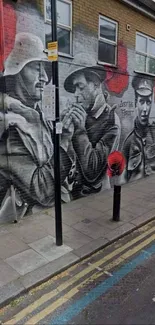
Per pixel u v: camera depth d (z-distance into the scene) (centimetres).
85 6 669
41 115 596
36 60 571
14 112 545
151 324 309
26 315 323
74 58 659
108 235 515
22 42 541
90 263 434
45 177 629
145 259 446
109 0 733
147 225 582
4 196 552
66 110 657
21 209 586
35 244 477
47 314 325
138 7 816
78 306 338
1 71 515
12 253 448
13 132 549
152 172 1044
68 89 655
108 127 793
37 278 383
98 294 359
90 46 699
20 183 577
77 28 658
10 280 378
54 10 395
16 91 543
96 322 311
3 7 500
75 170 707
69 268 419
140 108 917
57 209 456
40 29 572
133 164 928
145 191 812
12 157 554
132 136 902
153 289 369
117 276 399
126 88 840
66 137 667
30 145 585
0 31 502
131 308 333
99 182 791
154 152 1036
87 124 721
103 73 748
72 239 498
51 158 636
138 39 869
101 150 780
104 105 766
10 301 346
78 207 666
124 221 582
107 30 751
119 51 795
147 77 924
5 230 532
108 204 689
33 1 551
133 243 502
